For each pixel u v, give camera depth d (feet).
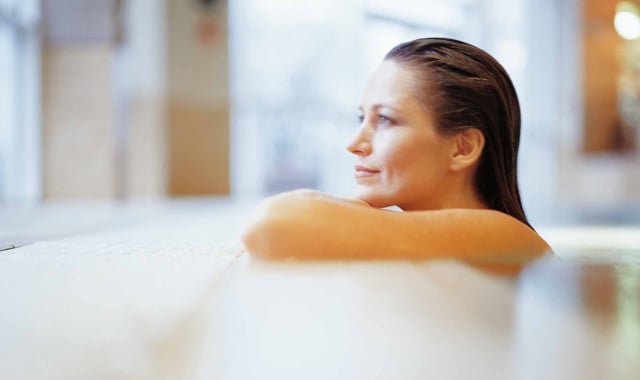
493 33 31.78
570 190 32.45
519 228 4.46
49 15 23.39
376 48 29.07
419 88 4.65
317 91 28.50
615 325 2.50
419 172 4.66
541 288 3.17
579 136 32.12
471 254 4.09
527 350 2.30
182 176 25.20
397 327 2.55
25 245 5.72
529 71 32.60
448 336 2.42
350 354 2.25
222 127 25.85
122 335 2.53
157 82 24.44
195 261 4.25
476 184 4.85
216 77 25.57
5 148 22.39
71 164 23.95
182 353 2.35
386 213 4.21
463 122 4.65
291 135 28.40
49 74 23.61
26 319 2.77
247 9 26.84
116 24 23.66
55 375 2.21
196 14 25.03
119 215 12.76
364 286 3.18
